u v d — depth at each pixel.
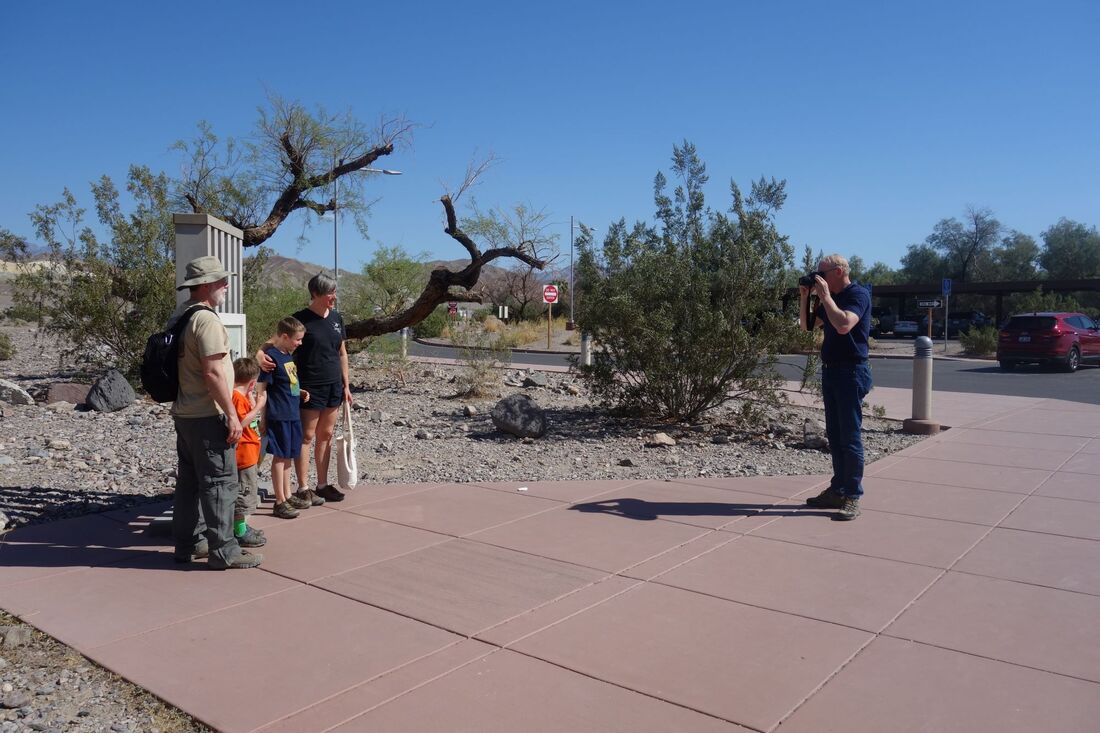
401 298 19.19
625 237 11.44
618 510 6.90
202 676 3.92
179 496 5.51
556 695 3.73
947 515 6.73
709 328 10.81
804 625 4.50
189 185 16.14
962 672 3.96
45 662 4.11
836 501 6.89
